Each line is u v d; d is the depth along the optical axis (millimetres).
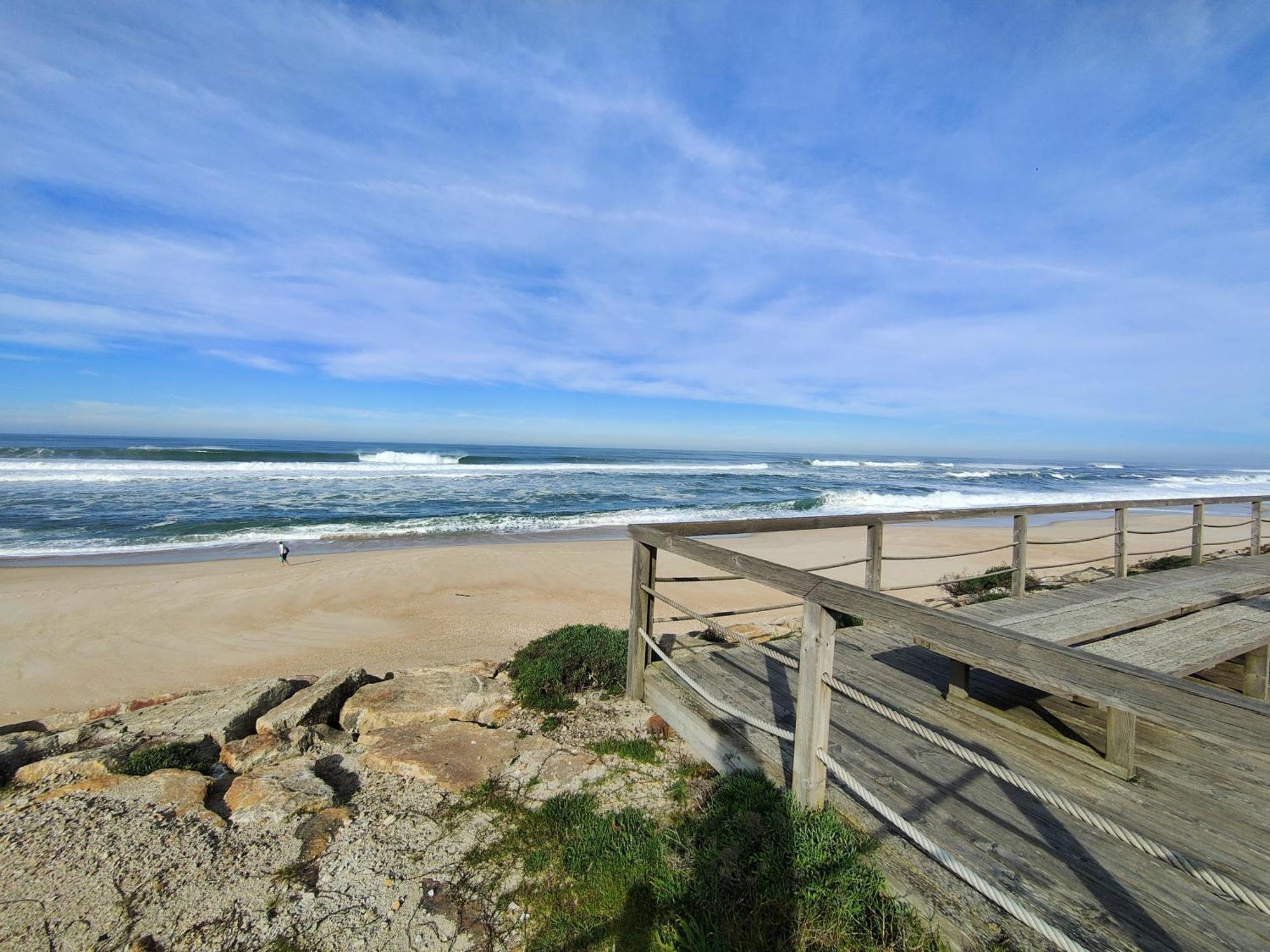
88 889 2430
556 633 5680
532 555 13070
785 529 4258
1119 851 2287
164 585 10242
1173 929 1903
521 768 3312
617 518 19547
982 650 1837
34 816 2900
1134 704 1452
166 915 2299
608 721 3906
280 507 20484
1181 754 2990
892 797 2646
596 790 3121
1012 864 2219
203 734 3873
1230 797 2615
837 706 3562
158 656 7074
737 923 2121
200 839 2738
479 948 2174
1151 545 15625
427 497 23938
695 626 7922
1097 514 24625
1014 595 5105
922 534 17344
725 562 3027
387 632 7996
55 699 5898
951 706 3535
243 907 2340
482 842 2723
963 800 2619
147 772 3439
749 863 2402
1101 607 4023
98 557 13250
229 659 6988
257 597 9523
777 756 2982
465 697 4227
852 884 2213
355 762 3508
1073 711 3424
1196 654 3242
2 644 7355
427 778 3240
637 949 2154
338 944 2180
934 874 2217
